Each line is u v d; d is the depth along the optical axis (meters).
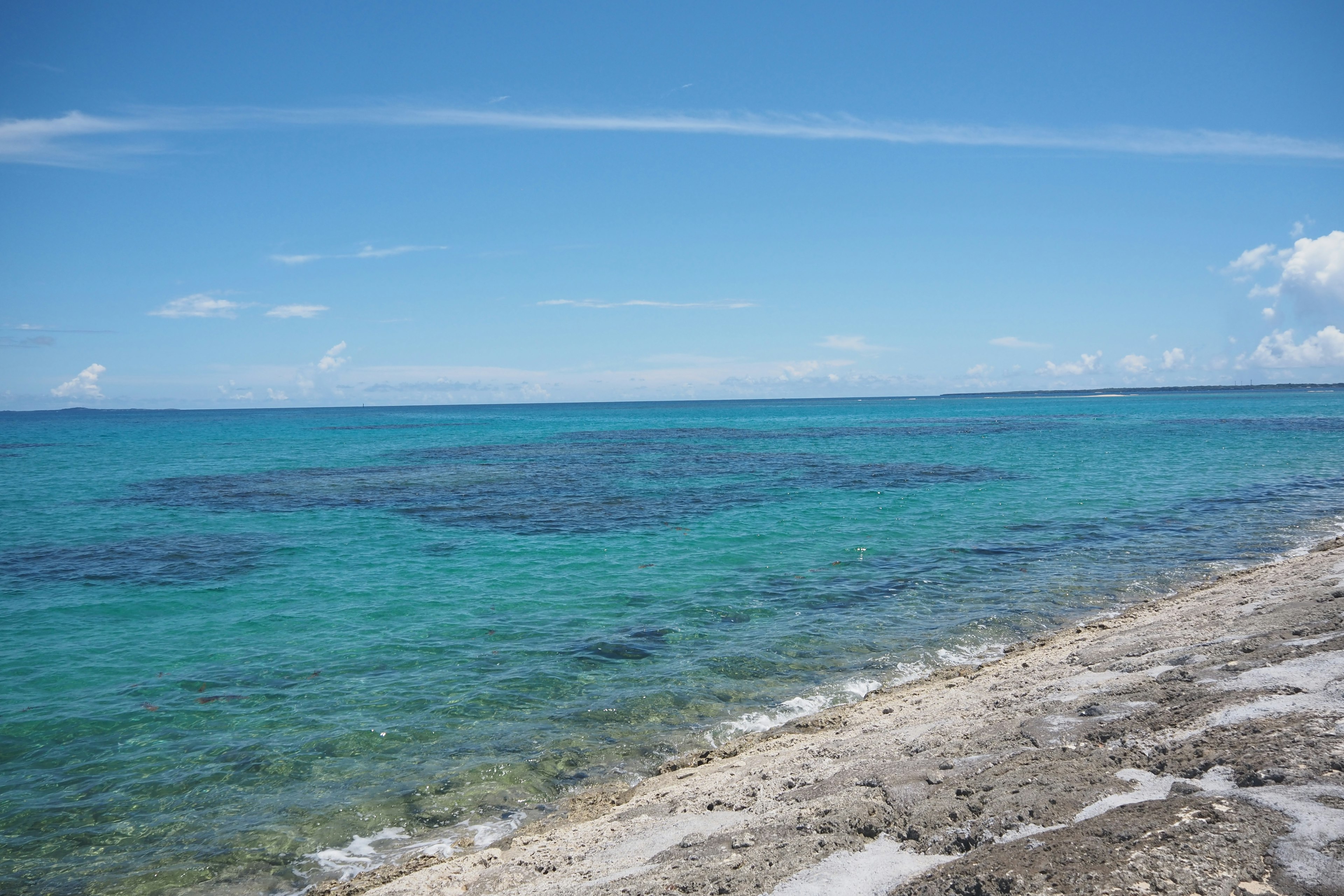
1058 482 38.38
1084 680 9.72
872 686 12.84
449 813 9.30
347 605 18.27
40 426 148.62
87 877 8.22
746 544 24.42
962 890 4.92
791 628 15.94
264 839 8.85
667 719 11.75
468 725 11.67
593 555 23.33
